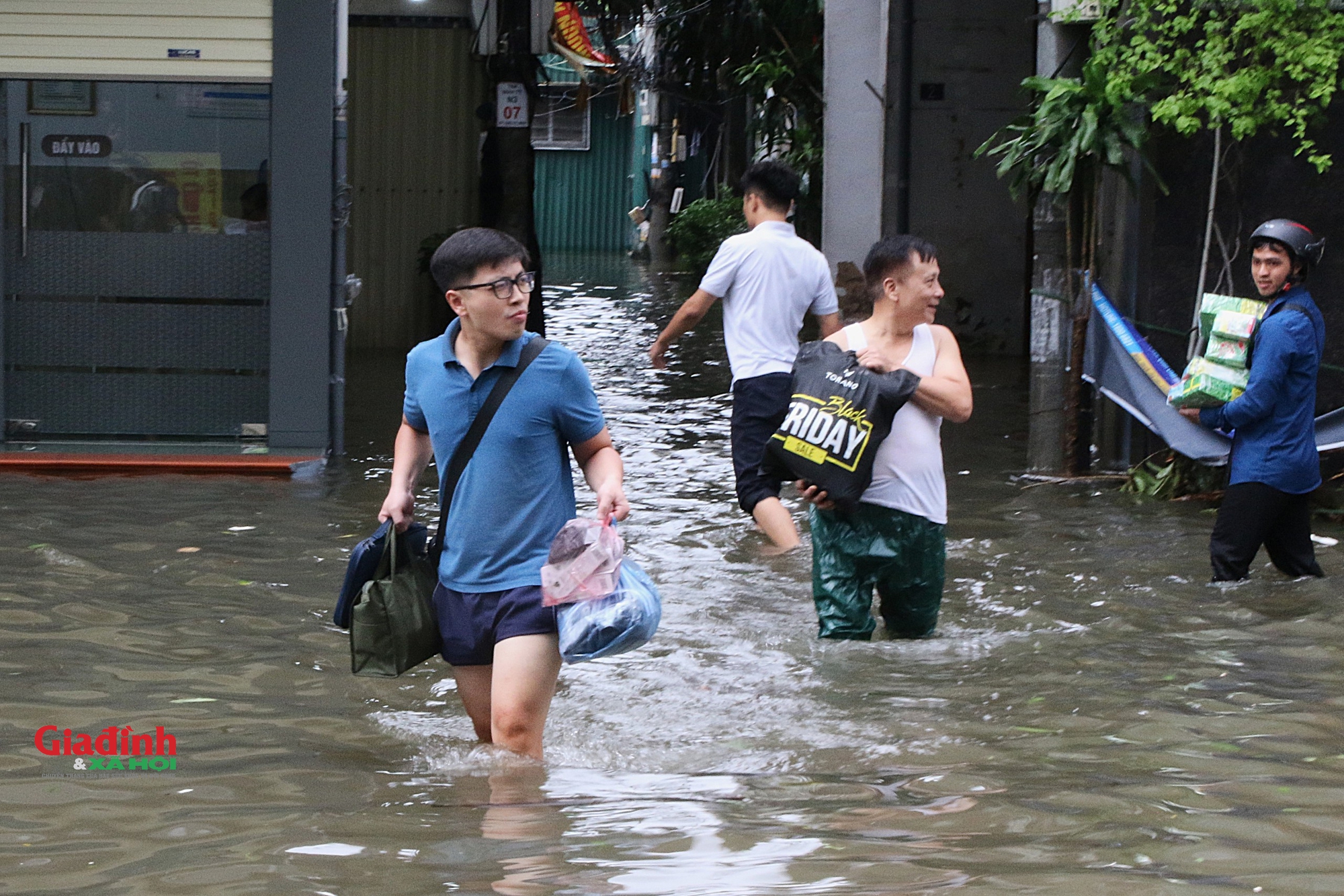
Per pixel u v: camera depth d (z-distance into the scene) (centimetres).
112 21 3338
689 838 1203
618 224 14538
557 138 14375
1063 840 1201
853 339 2003
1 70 3347
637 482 3272
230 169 3416
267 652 1947
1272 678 1830
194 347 3456
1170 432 3036
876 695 1786
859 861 1134
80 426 3466
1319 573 2381
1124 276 3269
